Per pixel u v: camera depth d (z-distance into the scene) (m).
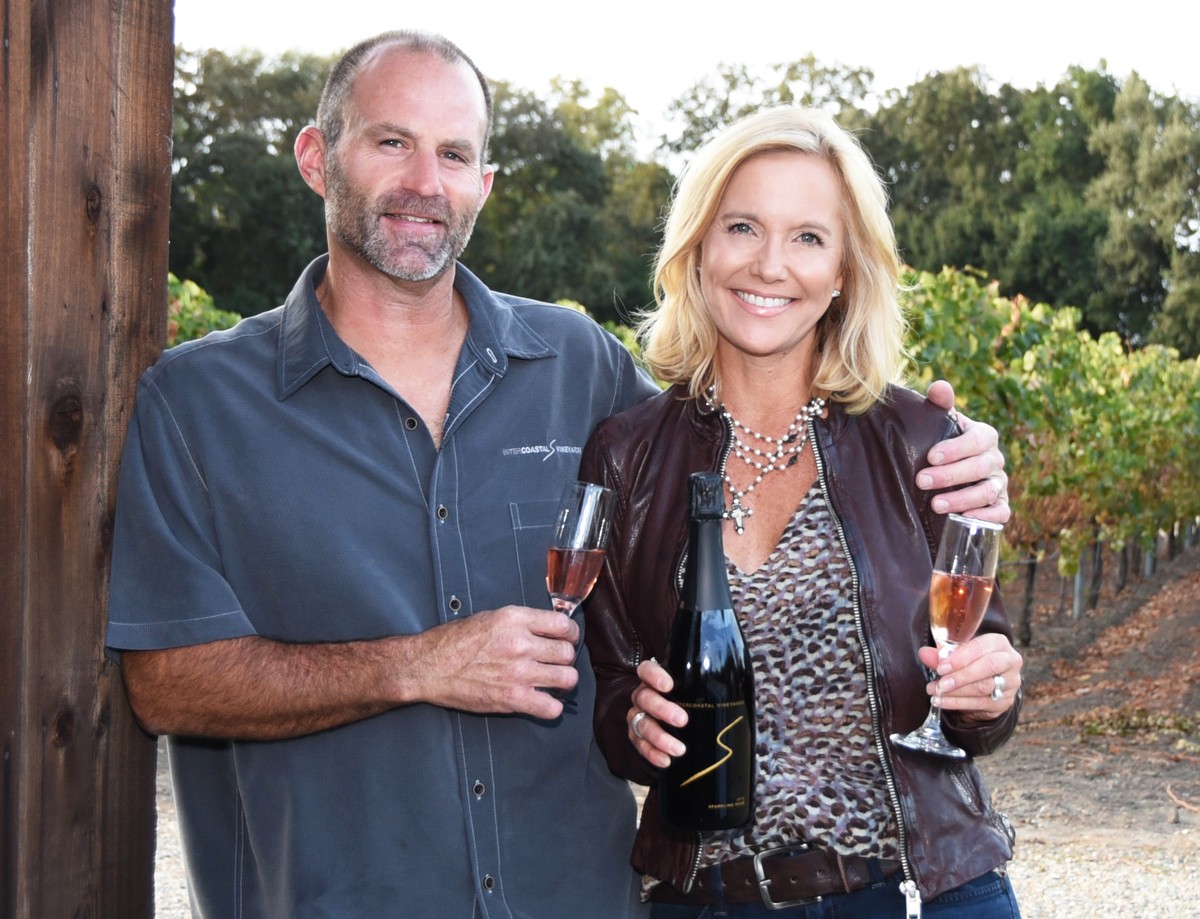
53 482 1.84
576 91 37.53
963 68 38.84
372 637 2.10
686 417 2.15
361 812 2.09
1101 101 37.16
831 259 2.02
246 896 2.20
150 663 2.01
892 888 1.92
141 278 2.01
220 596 2.04
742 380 2.12
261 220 28.34
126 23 1.92
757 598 1.97
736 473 2.10
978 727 1.92
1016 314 8.65
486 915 2.09
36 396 1.79
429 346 2.25
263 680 2.01
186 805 2.24
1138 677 9.62
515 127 32.84
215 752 2.22
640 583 2.12
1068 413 9.08
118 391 2.00
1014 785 6.79
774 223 1.99
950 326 7.62
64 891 1.87
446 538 2.15
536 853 2.16
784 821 1.92
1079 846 5.66
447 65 2.19
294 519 2.11
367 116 2.14
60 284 1.83
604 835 2.22
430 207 2.14
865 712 1.93
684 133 41.06
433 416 2.24
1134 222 34.75
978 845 1.91
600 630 2.15
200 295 9.74
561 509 1.95
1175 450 13.28
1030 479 8.62
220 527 2.11
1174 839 5.78
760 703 1.94
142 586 2.01
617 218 33.81
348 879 2.08
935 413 2.06
